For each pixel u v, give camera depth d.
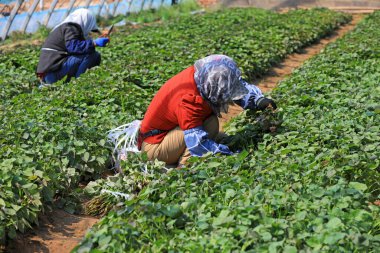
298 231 5.27
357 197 5.79
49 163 7.39
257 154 7.28
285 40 17.23
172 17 26.64
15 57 15.47
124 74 12.02
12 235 6.20
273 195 5.86
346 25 23.75
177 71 12.85
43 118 9.04
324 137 7.55
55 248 6.36
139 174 7.19
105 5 27.34
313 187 6.02
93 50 12.53
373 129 7.80
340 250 4.91
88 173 7.99
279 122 8.22
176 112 7.27
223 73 7.05
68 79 12.50
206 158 7.00
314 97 9.75
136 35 18.94
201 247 4.97
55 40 12.34
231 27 20.06
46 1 29.16
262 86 13.50
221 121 10.45
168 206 5.80
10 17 21.48
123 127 8.87
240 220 5.40
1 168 6.82
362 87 10.55
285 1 29.64
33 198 6.59
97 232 5.52
